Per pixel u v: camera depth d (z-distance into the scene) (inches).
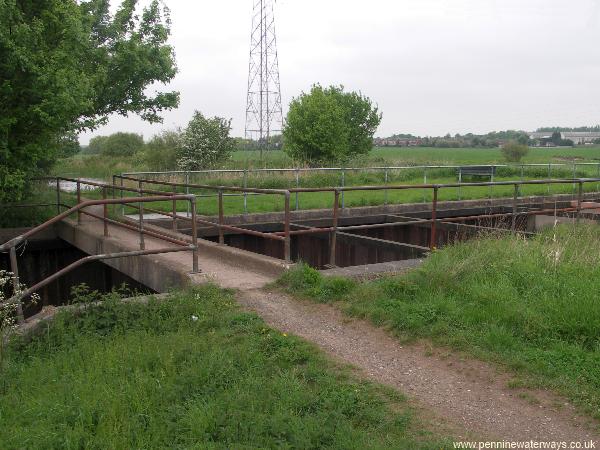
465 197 802.8
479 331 222.4
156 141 1254.3
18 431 153.4
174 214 425.4
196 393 173.9
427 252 367.6
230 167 1185.4
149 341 215.0
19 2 433.7
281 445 143.1
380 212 686.5
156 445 146.3
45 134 458.9
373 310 243.4
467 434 156.0
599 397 172.9
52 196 721.6
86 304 249.0
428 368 200.1
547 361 196.5
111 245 412.8
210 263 341.7
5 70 407.5
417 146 4948.3
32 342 228.7
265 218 606.9
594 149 3914.9
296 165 1196.5
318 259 519.5
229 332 225.5
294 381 180.7
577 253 319.9
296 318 248.1
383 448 143.4
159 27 751.7
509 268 286.2
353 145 1598.2
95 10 721.0
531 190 928.3
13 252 236.5
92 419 159.6
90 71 649.6
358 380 187.9
